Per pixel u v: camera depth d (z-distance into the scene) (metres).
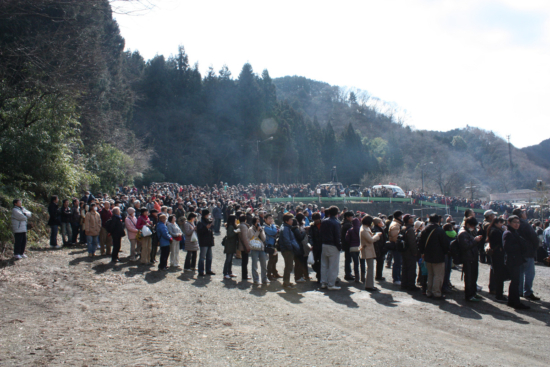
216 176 71.06
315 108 160.12
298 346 5.09
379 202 43.09
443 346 5.24
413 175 90.62
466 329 6.13
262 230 9.58
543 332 6.07
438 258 8.12
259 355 4.71
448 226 8.62
